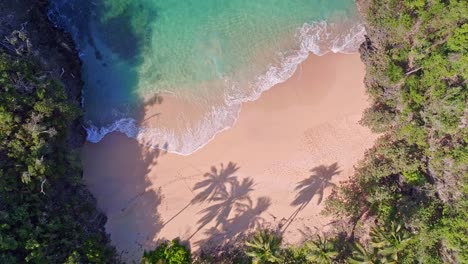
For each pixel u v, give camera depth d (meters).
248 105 44.97
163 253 41.34
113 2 45.22
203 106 44.94
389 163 43.44
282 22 45.81
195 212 43.31
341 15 45.88
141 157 43.91
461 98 39.50
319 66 45.56
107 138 44.00
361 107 45.19
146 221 42.97
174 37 45.56
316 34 45.81
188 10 45.53
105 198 42.97
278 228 43.59
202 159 44.03
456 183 41.22
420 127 41.62
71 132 42.09
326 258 39.72
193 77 45.31
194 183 43.69
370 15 43.22
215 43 45.56
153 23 45.53
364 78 45.31
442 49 40.19
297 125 44.84
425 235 40.53
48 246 35.94
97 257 38.00
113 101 44.66
